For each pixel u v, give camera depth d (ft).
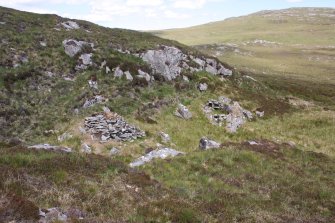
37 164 50.75
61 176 47.93
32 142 99.14
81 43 161.99
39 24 185.88
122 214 41.37
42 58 147.33
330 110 192.13
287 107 185.57
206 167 73.97
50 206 39.17
